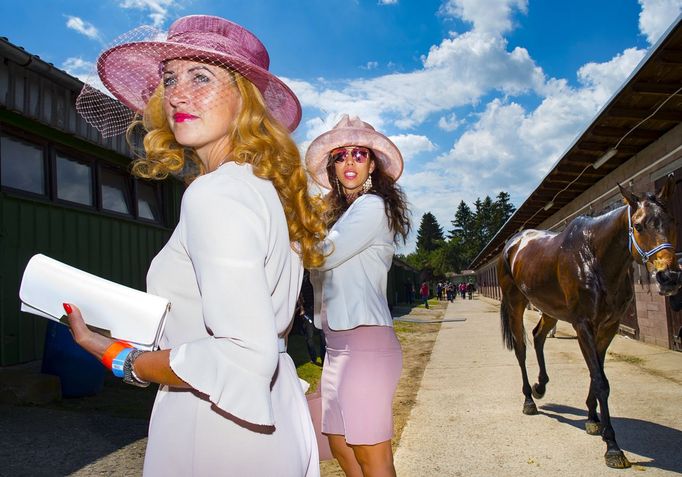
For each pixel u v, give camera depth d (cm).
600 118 709
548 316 485
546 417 458
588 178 1093
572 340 991
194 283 109
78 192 736
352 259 211
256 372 95
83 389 512
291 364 129
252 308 97
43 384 474
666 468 330
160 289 113
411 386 638
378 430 200
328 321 212
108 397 519
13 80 581
